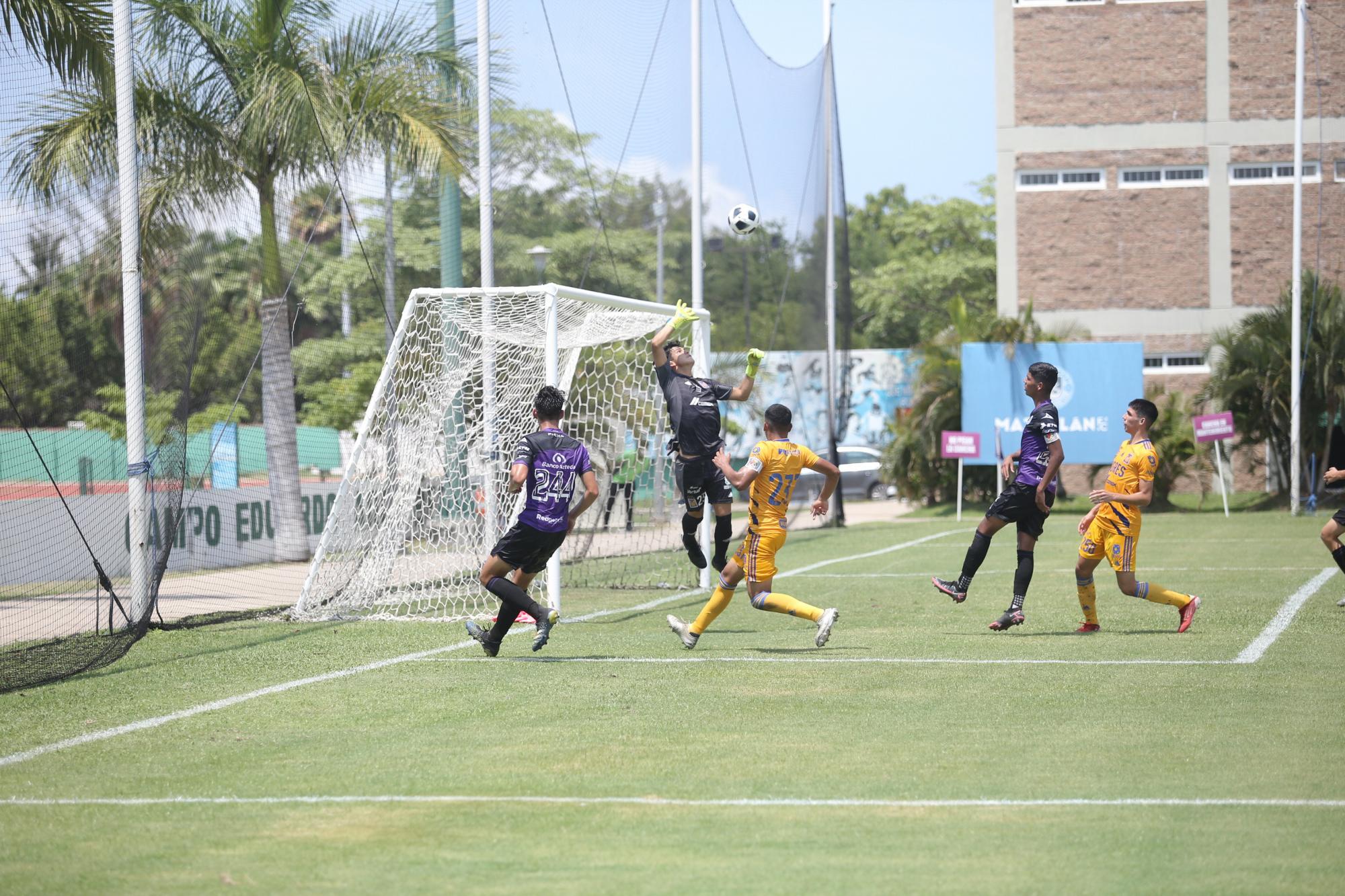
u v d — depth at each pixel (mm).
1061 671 29188
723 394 37875
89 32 45781
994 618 38875
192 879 15656
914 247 193375
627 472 53281
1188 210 113125
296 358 99438
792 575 54031
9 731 24438
